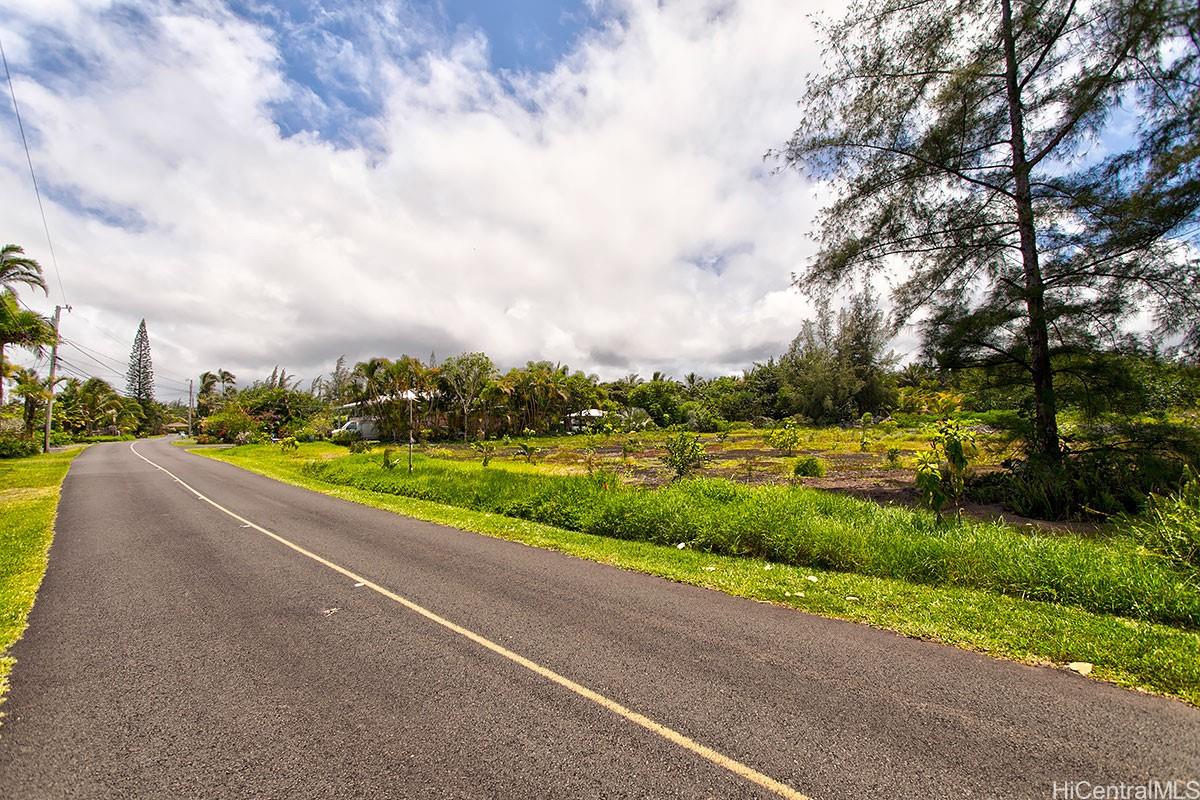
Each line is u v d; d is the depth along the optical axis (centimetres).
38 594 538
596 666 366
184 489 1429
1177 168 710
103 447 3888
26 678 356
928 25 1004
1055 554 519
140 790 242
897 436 3195
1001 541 573
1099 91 855
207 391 8006
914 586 532
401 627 444
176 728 294
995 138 1037
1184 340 884
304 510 1082
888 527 673
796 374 5378
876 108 1052
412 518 984
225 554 704
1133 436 924
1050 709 301
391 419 4188
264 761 263
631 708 310
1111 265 912
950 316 1076
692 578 574
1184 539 521
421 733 286
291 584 568
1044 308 970
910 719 294
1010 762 254
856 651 386
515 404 4697
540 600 510
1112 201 880
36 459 2575
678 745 273
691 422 5003
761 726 289
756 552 675
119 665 374
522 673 357
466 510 1068
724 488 927
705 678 347
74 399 6175
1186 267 838
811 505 791
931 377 1218
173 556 695
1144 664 345
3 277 2319
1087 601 463
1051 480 880
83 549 735
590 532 853
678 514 777
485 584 563
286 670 365
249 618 468
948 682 336
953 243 1054
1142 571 474
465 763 260
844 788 238
